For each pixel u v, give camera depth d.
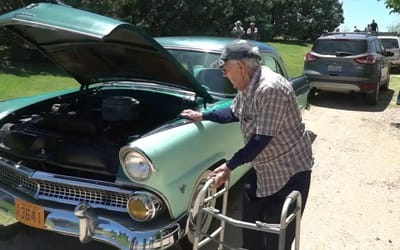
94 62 3.93
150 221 2.84
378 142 7.43
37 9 2.96
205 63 4.31
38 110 4.04
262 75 2.54
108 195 2.94
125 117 3.57
